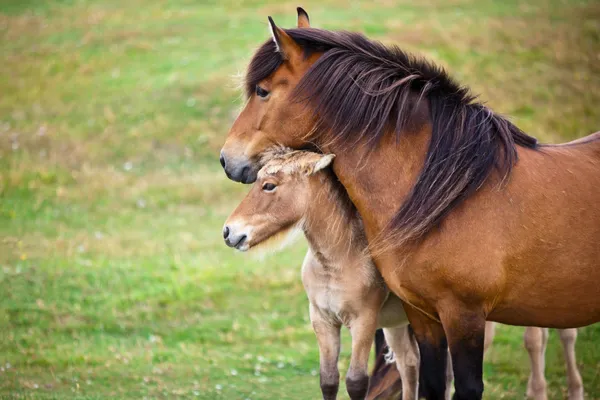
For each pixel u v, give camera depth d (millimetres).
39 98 27188
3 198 20234
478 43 27953
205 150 23312
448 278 7156
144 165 22672
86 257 16750
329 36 7793
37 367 11805
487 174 7230
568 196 7262
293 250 17484
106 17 35469
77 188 21047
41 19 35875
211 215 19516
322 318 8820
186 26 33156
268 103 7832
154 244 17609
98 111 25766
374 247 7555
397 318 9008
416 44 27984
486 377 11883
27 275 15484
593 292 7293
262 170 8453
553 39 28109
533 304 7355
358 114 7520
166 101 25906
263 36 30500
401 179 7449
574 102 23797
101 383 11195
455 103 7574
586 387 11578
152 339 13289
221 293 15188
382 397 9883
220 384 11367
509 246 7133
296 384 11477
